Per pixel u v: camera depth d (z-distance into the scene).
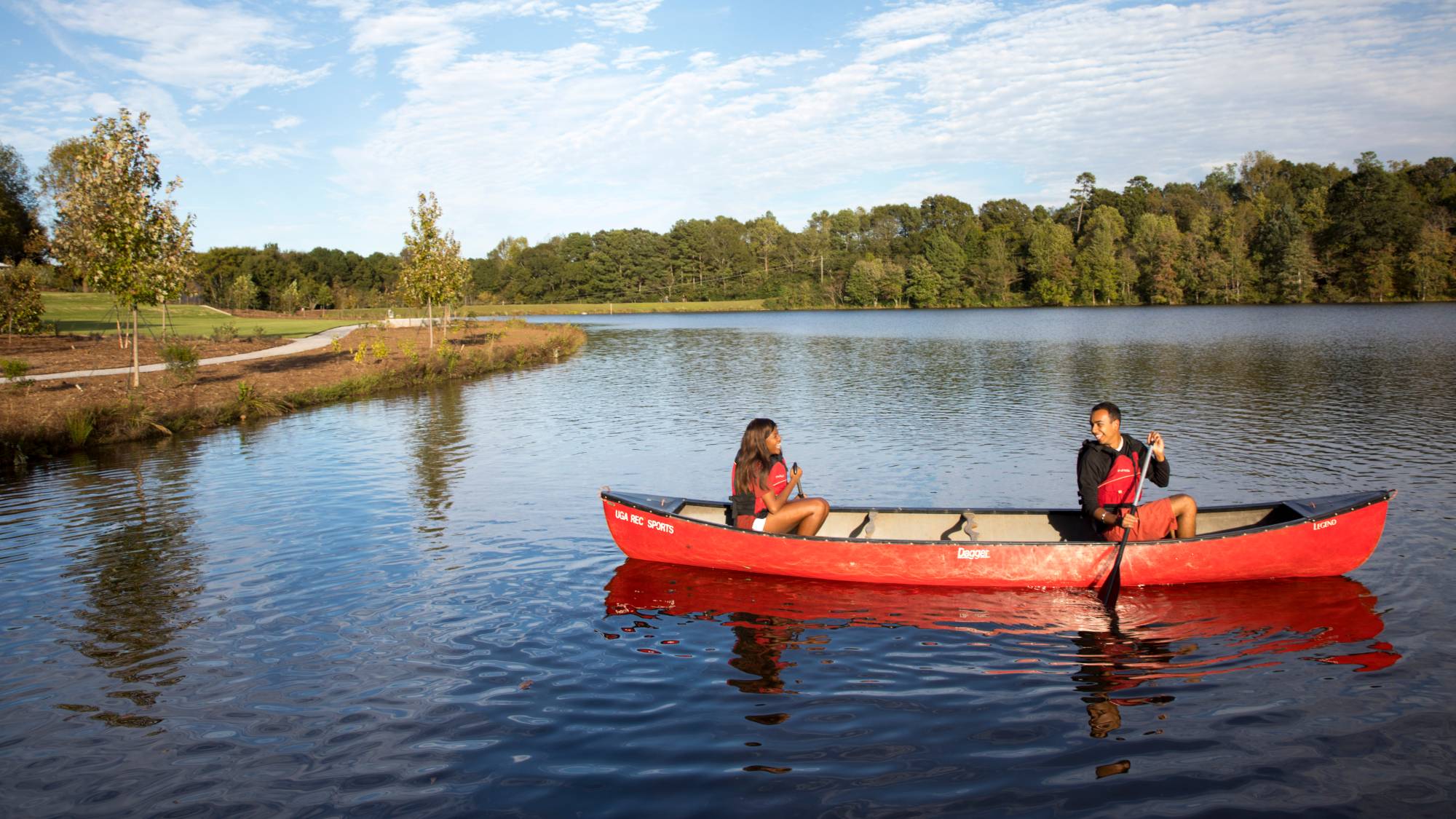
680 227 133.88
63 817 4.42
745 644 6.53
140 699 5.75
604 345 48.28
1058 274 100.81
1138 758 4.81
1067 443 14.79
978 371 28.03
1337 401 18.80
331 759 4.94
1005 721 5.25
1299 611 6.94
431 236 40.22
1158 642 6.42
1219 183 115.81
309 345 39.84
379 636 6.75
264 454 15.17
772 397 22.36
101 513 11.04
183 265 23.45
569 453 14.78
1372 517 7.44
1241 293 89.19
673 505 8.59
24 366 23.12
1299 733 5.05
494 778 4.70
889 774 4.67
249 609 7.41
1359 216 84.25
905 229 134.25
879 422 17.47
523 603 7.47
